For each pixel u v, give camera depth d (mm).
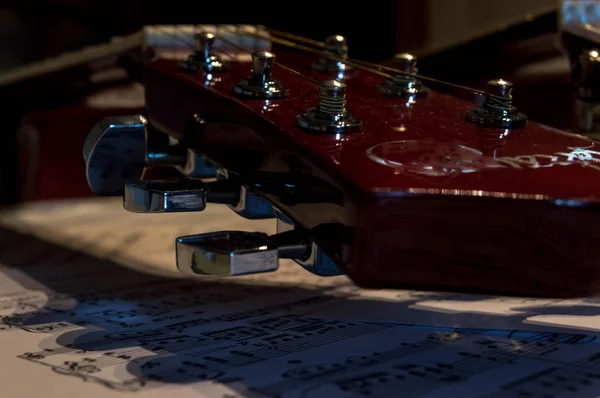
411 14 1020
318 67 672
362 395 405
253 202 526
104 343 507
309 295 625
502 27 846
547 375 430
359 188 411
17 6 1014
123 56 817
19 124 1006
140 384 430
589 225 402
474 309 563
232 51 731
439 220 407
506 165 444
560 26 801
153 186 495
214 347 490
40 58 1035
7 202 1040
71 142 1040
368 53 1026
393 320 541
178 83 620
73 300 626
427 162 445
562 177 427
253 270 433
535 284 414
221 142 560
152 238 900
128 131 541
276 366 450
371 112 548
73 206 1069
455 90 757
